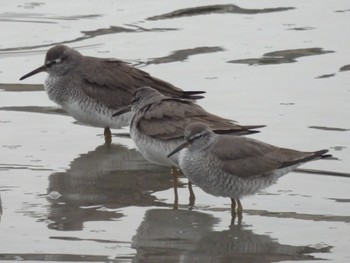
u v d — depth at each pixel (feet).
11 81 65.67
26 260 41.01
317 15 77.25
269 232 44.52
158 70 66.33
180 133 49.14
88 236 43.83
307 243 43.14
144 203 48.24
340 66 66.69
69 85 57.26
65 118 60.90
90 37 73.41
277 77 65.26
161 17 77.71
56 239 43.39
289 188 49.78
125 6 80.69
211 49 70.59
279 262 41.11
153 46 71.20
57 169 52.49
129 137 58.65
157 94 52.29
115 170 52.75
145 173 52.54
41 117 60.59
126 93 56.65
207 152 46.16
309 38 72.08
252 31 74.02
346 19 75.87
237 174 45.85
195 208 47.75
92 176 51.70
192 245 43.04
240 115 58.65
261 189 46.68
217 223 45.68
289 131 56.29
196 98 56.54
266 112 59.21
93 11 79.46
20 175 51.49
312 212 46.75
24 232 44.11
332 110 59.41
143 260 41.19
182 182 51.47
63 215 46.32
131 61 68.08
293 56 68.85
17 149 55.21
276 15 77.66
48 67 57.72
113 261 40.98
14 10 79.92
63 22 77.00
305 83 64.03
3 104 62.23
